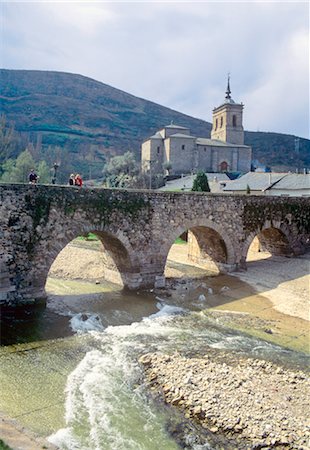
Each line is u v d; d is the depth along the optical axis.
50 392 14.09
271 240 39.47
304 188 48.81
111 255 28.80
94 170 134.25
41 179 78.38
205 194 30.14
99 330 20.38
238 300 26.16
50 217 22.55
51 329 20.20
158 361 16.52
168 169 98.25
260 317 22.95
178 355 17.31
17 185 21.34
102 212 24.70
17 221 21.42
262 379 15.05
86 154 163.00
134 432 11.91
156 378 15.13
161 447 11.26
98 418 12.58
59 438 11.42
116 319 22.12
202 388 14.17
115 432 11.88
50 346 18.17
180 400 13.51
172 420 12.52
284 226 36.53
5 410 12.79
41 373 15.52
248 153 111.75
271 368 16.16
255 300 26.16
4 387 14.34
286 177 55.44
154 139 107.25
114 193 25.23
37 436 11.15
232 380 14.82
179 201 28.62
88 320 21.64
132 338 19.42
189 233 37.97
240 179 63.94
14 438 10.54
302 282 29.61
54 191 22.64
